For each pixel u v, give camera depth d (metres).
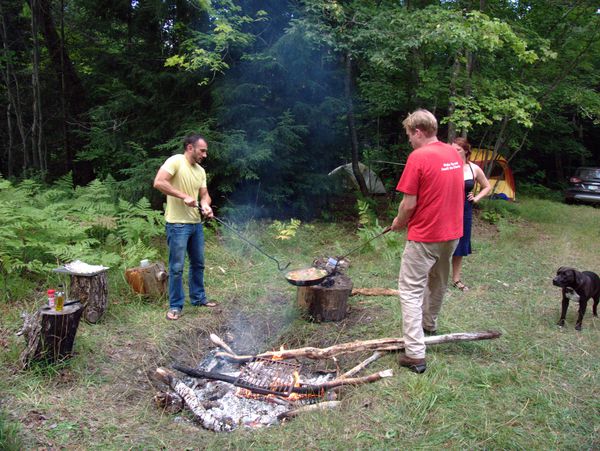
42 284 4.89
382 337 4.02
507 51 9.16
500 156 11.88
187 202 4.12
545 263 6.42
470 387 3.15
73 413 2.86
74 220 5.71
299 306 4.52
